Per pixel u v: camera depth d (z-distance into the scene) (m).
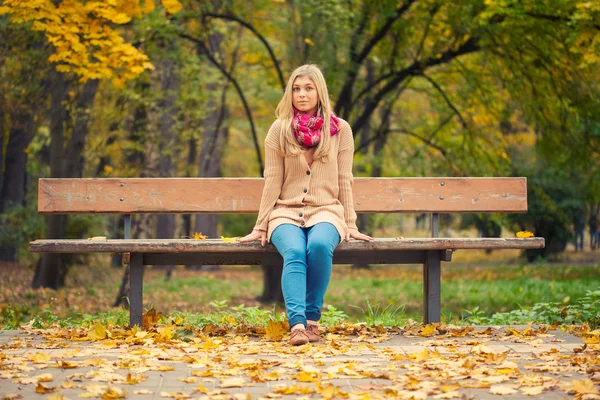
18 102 12.45
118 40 9.61
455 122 16.62
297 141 4.96
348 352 4.26
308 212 4.90
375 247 4.94
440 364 3.89
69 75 13.24
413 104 18.91
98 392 3.25
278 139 5.02
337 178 5.08
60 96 13.79
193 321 5.80
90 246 4.85
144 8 9.83
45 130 19.66
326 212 4.90
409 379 3.52
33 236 15.84
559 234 23.67
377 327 5.21
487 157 15.48
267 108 20.23
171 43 14.05
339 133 5.12
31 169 22.31
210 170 23.56
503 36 12.98
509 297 12.65
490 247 5.00
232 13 14.80
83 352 4.20
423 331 5.06
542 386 3.38
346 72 13.87
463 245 4.98
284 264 4.70
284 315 6.04
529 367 3.82
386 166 17.69
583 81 13.33
